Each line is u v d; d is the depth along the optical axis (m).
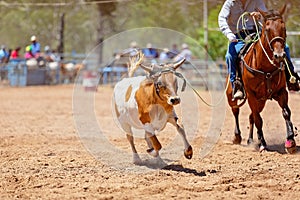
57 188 9.39
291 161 11.38
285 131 15.44
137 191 9.11
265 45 11.75
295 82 12.32
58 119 19.42
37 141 14.43
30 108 23.12
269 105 21.73
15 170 10.77
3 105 24.31
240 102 14.01
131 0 30.45
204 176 10.20
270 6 20.03
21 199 8.66
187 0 29.53
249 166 10.97
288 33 21.14
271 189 9.16
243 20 12.55
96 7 35.81
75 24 58.59
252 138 13.65
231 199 8.55
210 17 31.72
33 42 37.50
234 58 12.90
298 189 9.11
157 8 33.03
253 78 12.17
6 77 37.12
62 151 12.87
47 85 37.50
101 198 8.63
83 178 10.12
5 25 49.50
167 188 9.24
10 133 15.91
